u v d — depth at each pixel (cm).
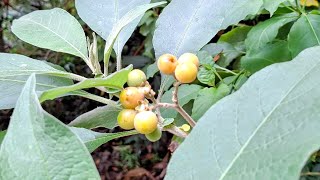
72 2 59
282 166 7
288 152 7
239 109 9
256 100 8
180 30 15
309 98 8
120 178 65
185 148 9
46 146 8
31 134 8
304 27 21
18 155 8
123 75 12
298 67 9
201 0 16
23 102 8
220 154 8
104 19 16
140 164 67
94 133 13
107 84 12
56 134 8
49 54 62
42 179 8
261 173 7
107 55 14
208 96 20
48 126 8
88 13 16
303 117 8
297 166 7
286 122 8
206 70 21
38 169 8
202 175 8
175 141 20
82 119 15
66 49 15
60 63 63
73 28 15
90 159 8
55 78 14
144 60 55
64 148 8
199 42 15
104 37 16
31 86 8
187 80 12
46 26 15
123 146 68
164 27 16
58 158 8
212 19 15
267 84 9
